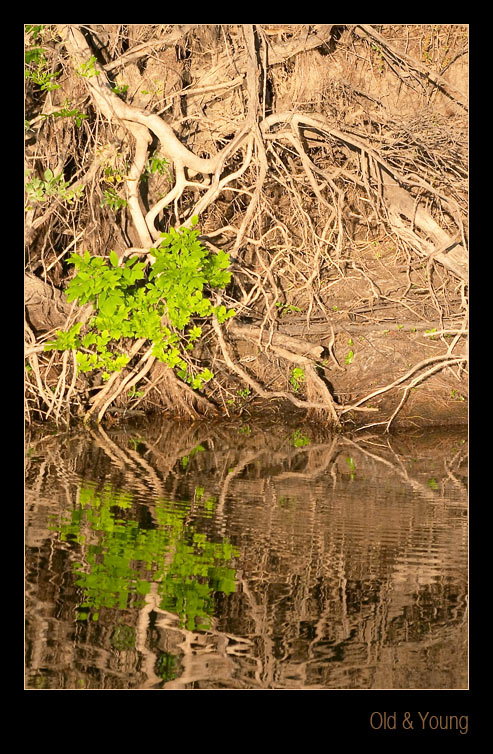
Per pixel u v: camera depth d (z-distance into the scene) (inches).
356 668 198.7
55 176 432.1
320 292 486.0
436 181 477.7
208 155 463.5
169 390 440.5
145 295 398.9
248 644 206.2
